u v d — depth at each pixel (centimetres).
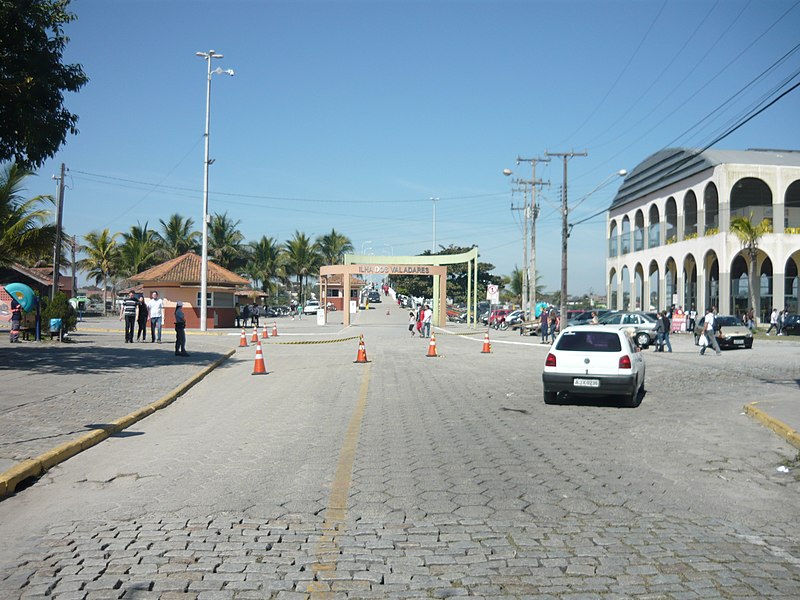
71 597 456
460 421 1170
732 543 573
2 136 1731
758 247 4516
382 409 1305
